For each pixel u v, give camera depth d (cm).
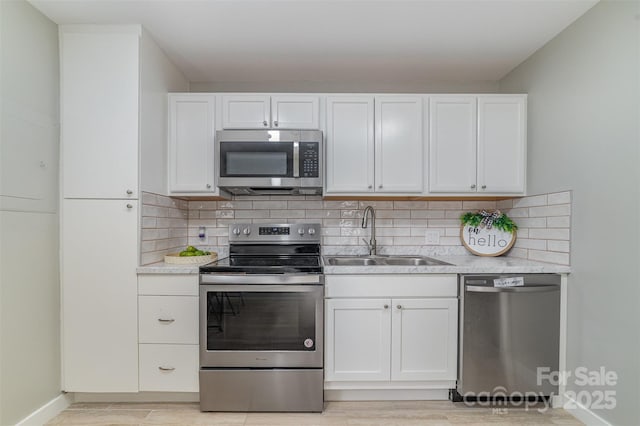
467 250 267
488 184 234
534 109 228
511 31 203
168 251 236
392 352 200
